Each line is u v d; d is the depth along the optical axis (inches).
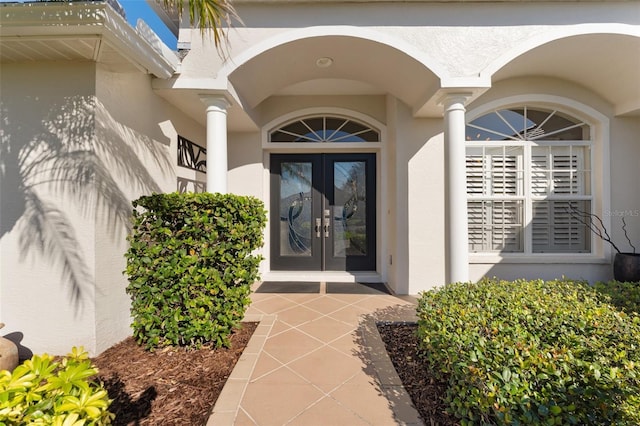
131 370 104.8
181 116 180.4
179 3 116.3
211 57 148.5
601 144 200.5
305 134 243.6
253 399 91.1
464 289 122.0
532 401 59.3
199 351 118.6
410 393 94.2
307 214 251.6
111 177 122.1
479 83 146.8
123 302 129.6
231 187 235.3
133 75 135.0
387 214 232.4
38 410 43.8
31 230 114.4
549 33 146.3
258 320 153.4
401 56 151.0
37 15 95.3
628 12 145.0
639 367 66.6
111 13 97.7
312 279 237.6
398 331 142.3
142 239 123.0
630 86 181.3
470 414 68.9
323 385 98.3
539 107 206.2
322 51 156.8
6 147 114.4
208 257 120.3
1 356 94.9
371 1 145.3
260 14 147.7
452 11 147.8
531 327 89.7
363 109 235.6
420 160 199.0
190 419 81.4
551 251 207.6
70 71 114.3
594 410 57.5
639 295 126.3
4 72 114.5
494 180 208.5
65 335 113.8
